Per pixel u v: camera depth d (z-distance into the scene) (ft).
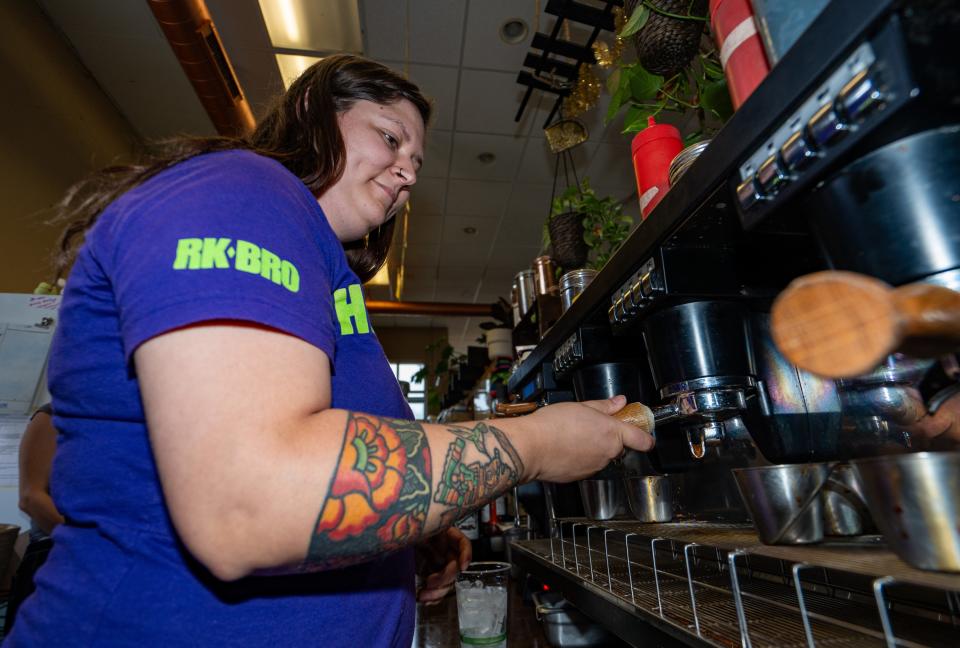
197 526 1.01
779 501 1.60
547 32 8.27
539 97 9.84
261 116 2.37
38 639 1.21
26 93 7.73
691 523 2.79
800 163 1.27
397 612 1.72
